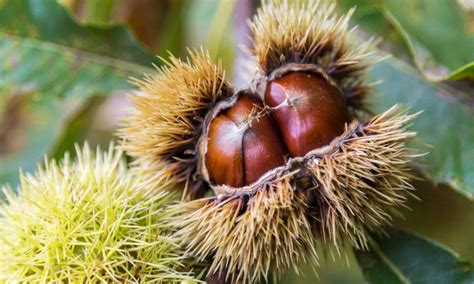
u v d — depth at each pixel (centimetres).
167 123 40
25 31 46
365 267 41
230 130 39
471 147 42
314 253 39
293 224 38
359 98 41
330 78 40
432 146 41
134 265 39
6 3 45
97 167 41
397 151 38
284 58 40
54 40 46
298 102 39
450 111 43
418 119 43
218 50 49
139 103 40
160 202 41
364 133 39
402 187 39
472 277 40
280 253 39
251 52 41
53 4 46
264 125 39
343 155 38
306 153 39
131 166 42
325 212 39
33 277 39
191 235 40
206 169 40
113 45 46
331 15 45
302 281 49
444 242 47
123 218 39
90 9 50
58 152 50
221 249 39
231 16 49
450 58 44
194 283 39
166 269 39
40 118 52
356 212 38
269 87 40
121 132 41
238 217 39
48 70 46
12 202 41
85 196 40
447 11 44
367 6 45
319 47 40
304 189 39
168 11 52
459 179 42
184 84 39
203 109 40
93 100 51
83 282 38
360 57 40
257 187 39
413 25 45
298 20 40
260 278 40
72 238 39
